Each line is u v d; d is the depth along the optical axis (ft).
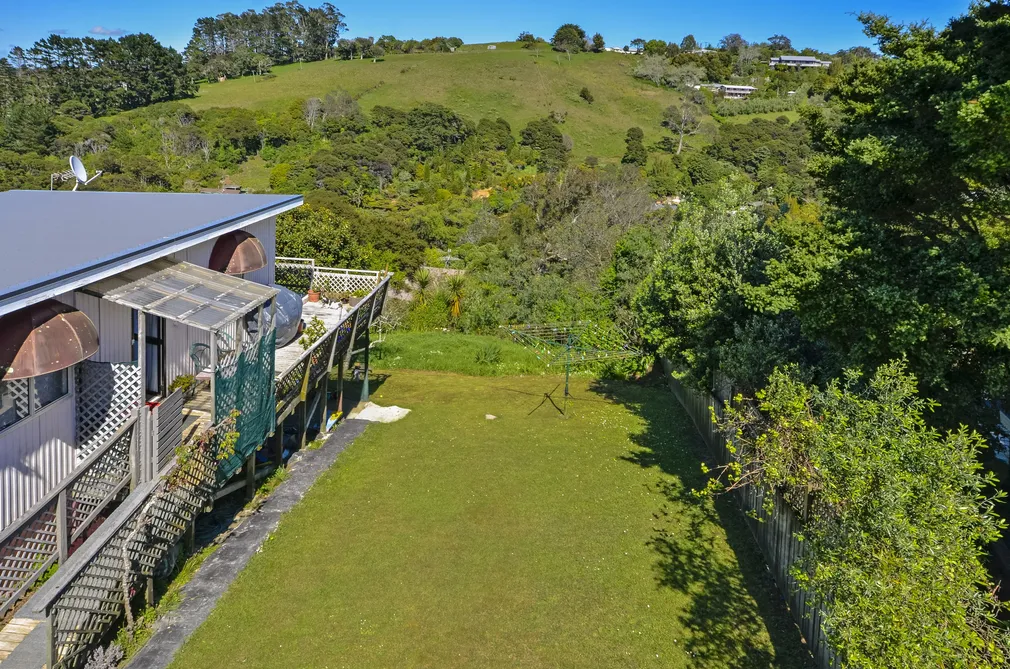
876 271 29.96
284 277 68.74
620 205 128.06
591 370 76.48
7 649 22.35
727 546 36.76
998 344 27.53
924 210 36.35
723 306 49.42
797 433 23.97
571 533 37.42
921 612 16.49
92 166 198.49
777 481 25.40
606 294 94.17
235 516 37.06
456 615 29.35
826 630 19.36
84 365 31.04
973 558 17.97
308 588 30.73
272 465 42.52
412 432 52.90
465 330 95.61
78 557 22.29
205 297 32.58
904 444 19.29
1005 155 25.82
